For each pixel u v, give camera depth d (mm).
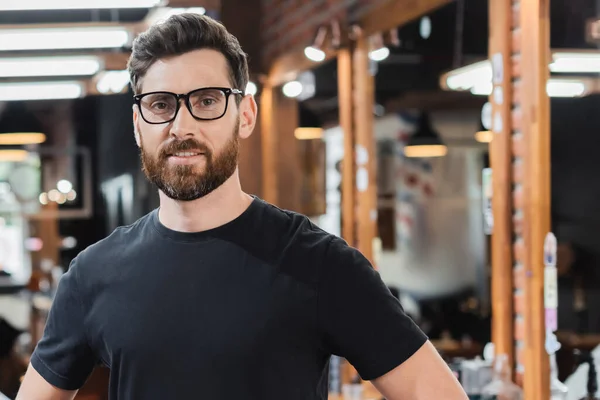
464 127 6605
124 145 7090
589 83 3465
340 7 4531
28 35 4207
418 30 4484
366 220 4645
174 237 1436
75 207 7223
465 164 6684
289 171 6270
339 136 6195
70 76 5605
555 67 3205
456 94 6266
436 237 6738
